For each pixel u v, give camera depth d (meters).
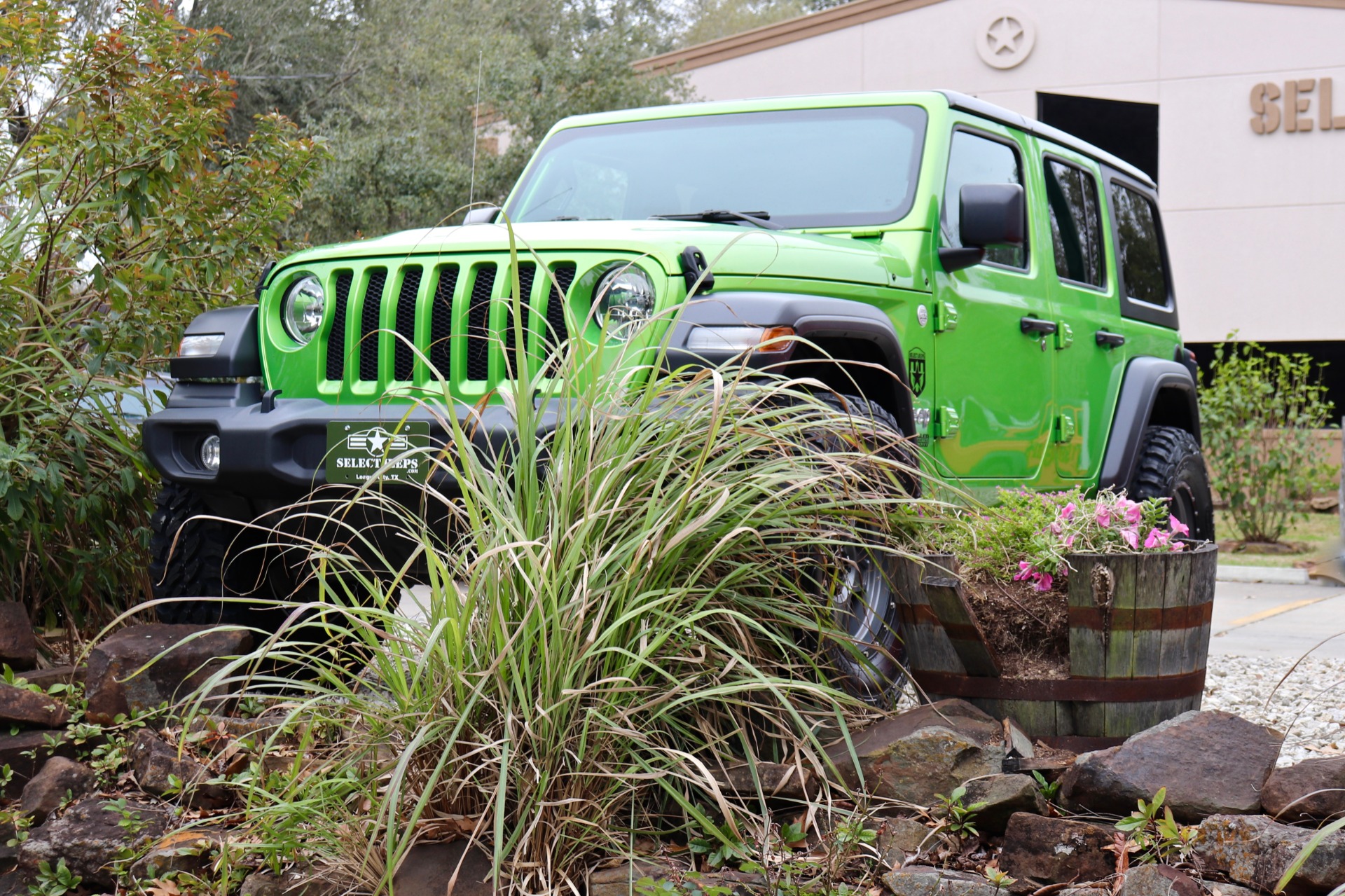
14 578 4.47
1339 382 16.11
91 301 4.75
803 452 2.89
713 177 4.46
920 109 4.39
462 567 2.64
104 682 3.36
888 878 2.43
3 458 3.92
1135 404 5.34
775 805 2.70
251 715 3.33
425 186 14.62
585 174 4.71
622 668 2.52
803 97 4.62
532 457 2.71
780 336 3.19
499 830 2.18
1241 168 14.38
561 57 15.91
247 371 3.83
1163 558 2.66
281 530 3.85
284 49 20.84
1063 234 5.22
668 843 2.69
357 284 3.65
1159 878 2.23
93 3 11.73
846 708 2.93
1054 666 2.79
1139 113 16.95
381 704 2.64
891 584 2.93
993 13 15.00
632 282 3.31
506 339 3.41
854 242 3.90
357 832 2.57
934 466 3.68
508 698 2.42
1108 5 14.68
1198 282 14.64
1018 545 2.88
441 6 21.42
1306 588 8.71
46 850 2.84
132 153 4.53
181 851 2.71
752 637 2.81
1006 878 2.37
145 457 4.21
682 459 2.79
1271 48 14.16
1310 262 14.17
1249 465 11.36
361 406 3.55
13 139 5.09
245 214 5.05
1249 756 2.48
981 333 4.31
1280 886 2.02
